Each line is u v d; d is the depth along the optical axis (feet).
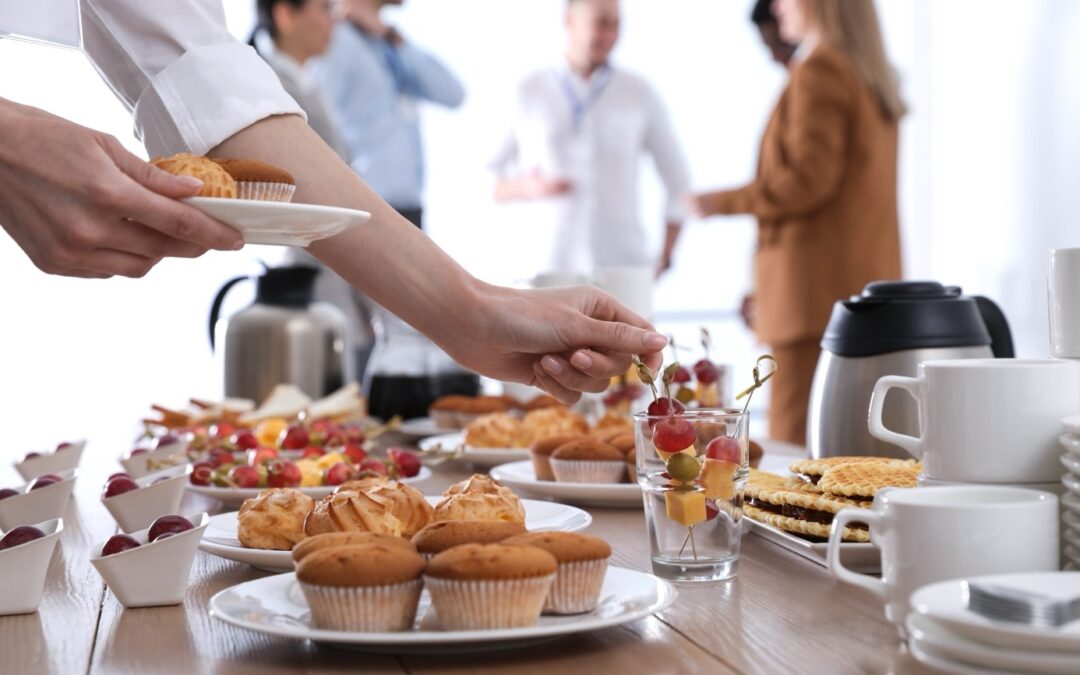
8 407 15.83
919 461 3.56
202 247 2.87
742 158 18.53
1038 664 1.77
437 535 2.48
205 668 2.27
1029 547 2.13
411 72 15.11
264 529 3.13
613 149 16.69
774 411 12.90
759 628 2.43
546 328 3.56
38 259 2.82
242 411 6.82
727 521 2.88
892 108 12.17
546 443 4.42
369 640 2.19
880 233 12.28
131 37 3.80
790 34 12.75
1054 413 2.50
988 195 17.19
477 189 17.24
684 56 18.35
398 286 3.67
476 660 2.28
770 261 12.70
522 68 17.25
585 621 2.31
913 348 3.99
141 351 16.06
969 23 17.33
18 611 2.75
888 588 2.25
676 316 18.37
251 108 3.71
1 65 12.64
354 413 6.89
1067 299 2.83
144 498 3.73
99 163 2.63
